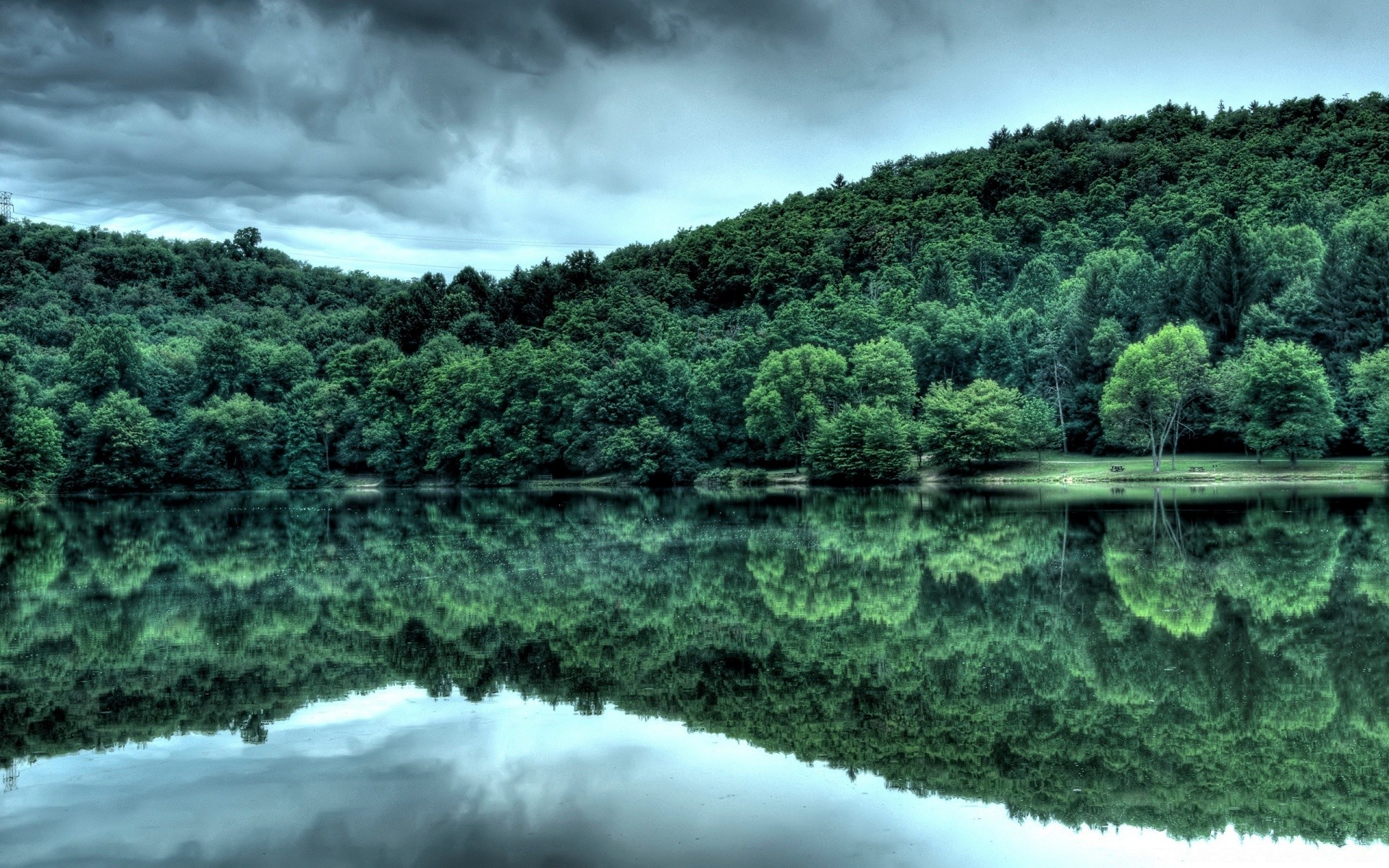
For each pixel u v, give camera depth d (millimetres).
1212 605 31922
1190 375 92438
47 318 148875
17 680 25047
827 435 101312
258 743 19875
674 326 150375
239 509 86375
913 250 180875
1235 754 18766
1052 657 26016
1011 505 70188
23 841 15180
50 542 57531
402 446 126250
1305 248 110750
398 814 16109
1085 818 15969
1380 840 15148
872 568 41250
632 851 14602
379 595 36812
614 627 30656
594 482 120750
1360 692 22453
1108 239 165500
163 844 14992
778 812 16125
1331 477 85250
